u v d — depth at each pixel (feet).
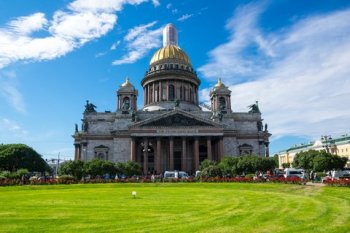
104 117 444.14
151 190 201.26
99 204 119.24
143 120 400.47
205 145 426.92
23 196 159.84
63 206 113.39
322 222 76.18
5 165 427.74
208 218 84.12
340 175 287.69
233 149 418.31
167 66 504.43
